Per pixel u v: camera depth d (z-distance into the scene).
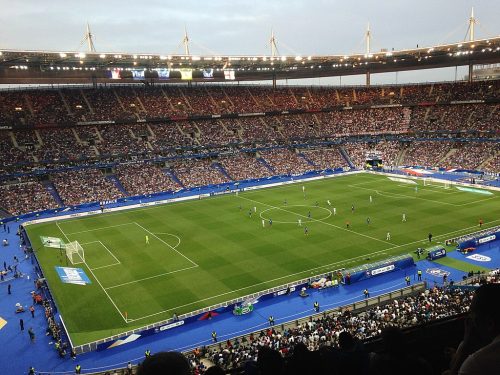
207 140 115.69
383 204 81.50
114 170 102.94
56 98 107.00
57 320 42.31
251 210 80.75
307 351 5.93
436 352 8.52
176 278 51.06
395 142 129.00
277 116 131.75
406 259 52.41
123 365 35.28
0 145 94.50
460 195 85.94
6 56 78.38
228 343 35.28
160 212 82.69
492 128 113.81
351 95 140.25
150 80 124.50
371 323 33.84
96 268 55.00
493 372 3.90
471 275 47.81
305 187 100.88
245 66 115.81
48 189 92.31
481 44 95.69
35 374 34.03
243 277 50.62
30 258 60.41
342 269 51.88
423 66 132.62
